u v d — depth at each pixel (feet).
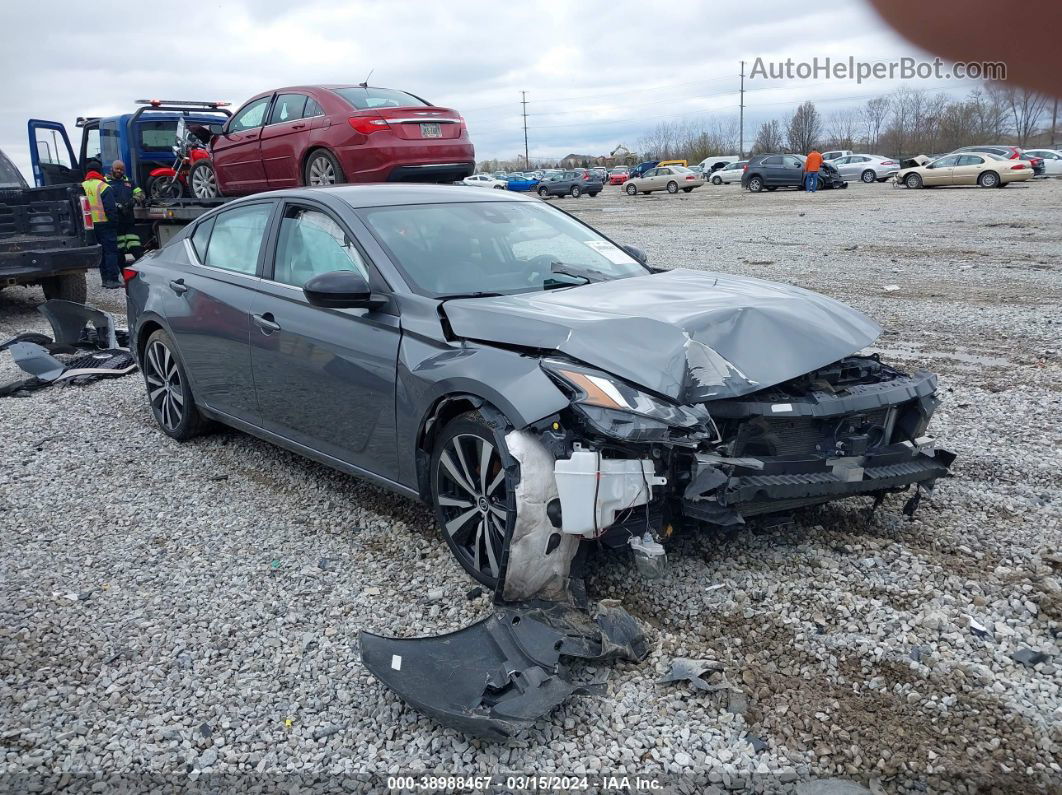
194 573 13.28
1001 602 11.30
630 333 11.39
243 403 16.75
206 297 17.33
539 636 10.12
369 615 11.81
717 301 12.94
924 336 27.63
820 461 11.77
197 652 11.10
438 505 12.64
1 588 12.94
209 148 41.65
